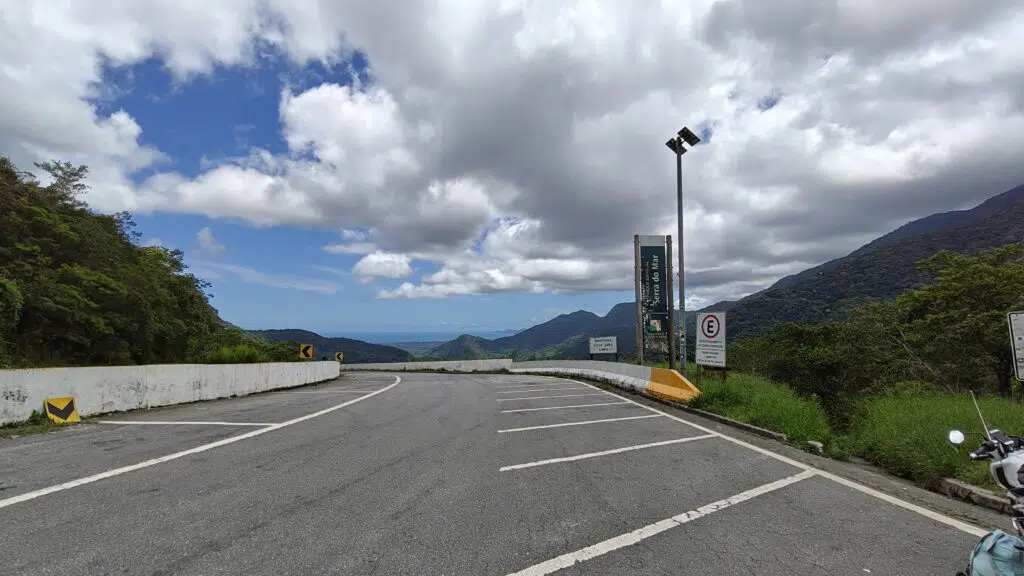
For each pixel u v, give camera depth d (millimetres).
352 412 12734
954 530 5062
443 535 4684
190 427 10242
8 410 9797
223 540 4488
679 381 15656
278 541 4480
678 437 9805
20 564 3951
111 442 8656
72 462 7199
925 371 27875
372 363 51594
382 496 5801
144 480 6312
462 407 14016
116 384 12289
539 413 12922
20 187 20438
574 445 8867
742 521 5203
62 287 18750
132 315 21891
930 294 27766
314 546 4387
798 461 7949
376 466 7156
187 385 14805
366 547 4383
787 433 10102
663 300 22391
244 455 7730
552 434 9875
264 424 10672
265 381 19656
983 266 25469
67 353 19312
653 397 16656
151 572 3854
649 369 18203
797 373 30609
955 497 6402
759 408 11930
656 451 8484
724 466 7523
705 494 6105
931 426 8648
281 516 5105
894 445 8109
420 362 46281
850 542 4691
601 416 12508
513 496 5883
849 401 26219
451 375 34750
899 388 24281
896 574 4047
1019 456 3240
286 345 39188
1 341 16391
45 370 10594
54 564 3961
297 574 3855
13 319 16828
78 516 5023
